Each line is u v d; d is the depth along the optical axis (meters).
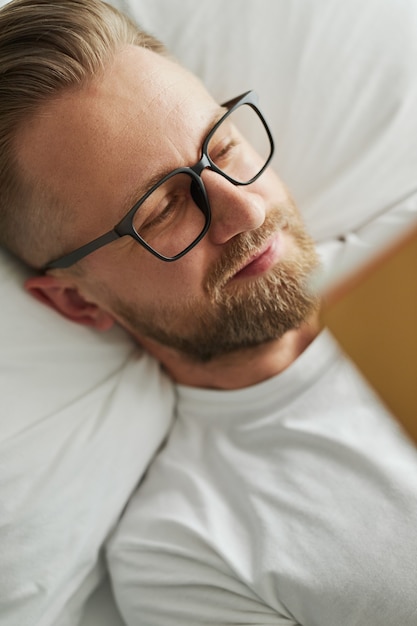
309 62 0.84
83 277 0.75
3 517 0.72
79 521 0.77
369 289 0.84
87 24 0.65
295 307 0.76
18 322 0.77
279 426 0.81
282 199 0.75
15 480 0.73
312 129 0.86
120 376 0.85
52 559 0.74
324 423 0.79
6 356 0.75
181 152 0.65
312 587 0.69
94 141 0.64
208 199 0.67
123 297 0.76
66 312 0.82
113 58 0.65
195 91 0.68
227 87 0.85
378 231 0.87
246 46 0.84
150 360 0.89
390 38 0.84
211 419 0.87
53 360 0.79
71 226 0.69
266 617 0.72
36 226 0.72
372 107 0.85
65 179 0.66
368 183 0.88
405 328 0.80
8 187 0.70
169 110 0.65
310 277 0.77
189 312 0.75
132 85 0.65
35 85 0.64
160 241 0.69
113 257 0.71
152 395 0.86
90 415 0.80
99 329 0.84
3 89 0.65
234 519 0.77
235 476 0.80
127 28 0.69
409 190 0.89
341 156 0.87
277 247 0.74
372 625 0.66
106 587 0.84
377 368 0.81
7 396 0.74
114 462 0.80
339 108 0.85
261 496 0.76
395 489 0.71
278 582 0.70
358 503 0.72
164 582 0.75
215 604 0.73
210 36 0.84
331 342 0.84
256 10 0.84
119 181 0.65
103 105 0.64
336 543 0.70
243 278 0.73
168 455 0.87
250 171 0.72
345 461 0.75
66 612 0.78
